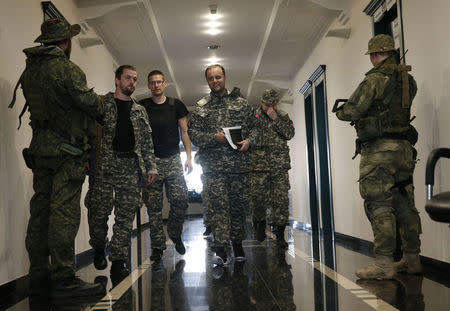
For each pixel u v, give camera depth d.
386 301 2.45
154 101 4.82
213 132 3.95
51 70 2.93
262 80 11.05
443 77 3.54
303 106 9.70
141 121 3.95
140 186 3.91
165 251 5.44
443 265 3.52
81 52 5.93
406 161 3.19
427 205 1.66
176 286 3.10
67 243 2.95
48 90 2.94
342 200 6.62
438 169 3.63
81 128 3.00
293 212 11.45
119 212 3.79
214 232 3.92
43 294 3.04
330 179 7.27
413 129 3.29
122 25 7.03
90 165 3.75
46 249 3.13
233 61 9.85
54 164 2.97
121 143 3.82
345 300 2.49
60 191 2.96
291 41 8.28
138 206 3.89
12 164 3.46
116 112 3.82
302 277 3.29
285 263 4.04
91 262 5.07
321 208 8.16
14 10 3.63
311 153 9.43
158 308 2.45
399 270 3.43
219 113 3.97
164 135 4.68
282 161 6.03
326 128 7.48
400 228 3.38
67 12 5.48
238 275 3.45
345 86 6.40
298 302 2.47
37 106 2.96
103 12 6.04
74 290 2.92
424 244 3.89
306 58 9.16
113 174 3.79
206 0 6.62
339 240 6.57
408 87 3.18
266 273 3.51
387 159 3.13
